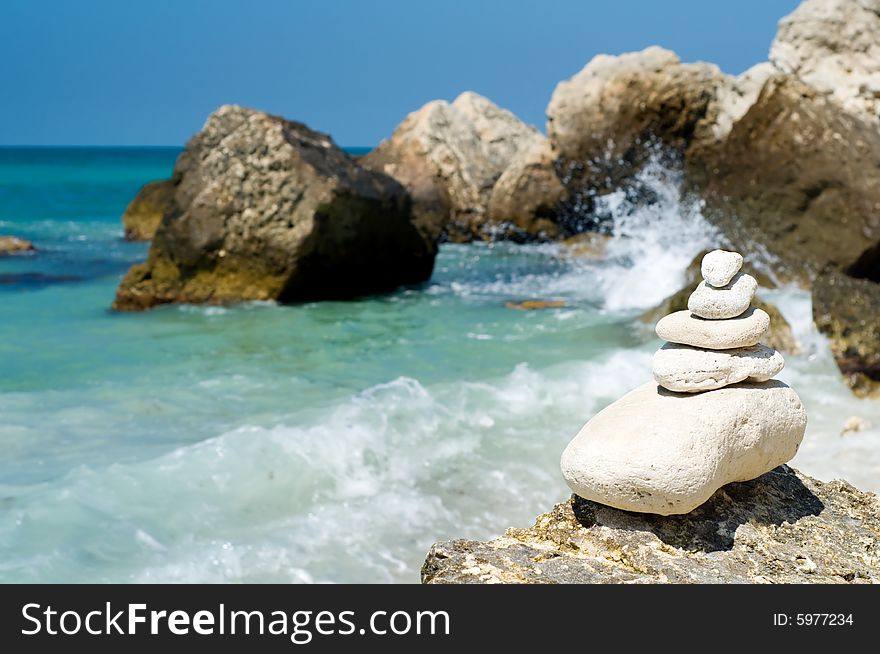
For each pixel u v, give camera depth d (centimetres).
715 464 396
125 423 707
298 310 1195
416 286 1427
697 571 386
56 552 496
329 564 505
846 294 892
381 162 2055
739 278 423
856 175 1280
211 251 1216
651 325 1041
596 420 425
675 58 1762
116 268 1517
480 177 2045
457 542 411
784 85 1364
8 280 1373
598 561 395
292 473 610
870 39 1513
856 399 796
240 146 1227
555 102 1897
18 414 720
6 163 6775
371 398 750
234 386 819
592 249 1820
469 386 800
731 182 1386
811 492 461
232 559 503
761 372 424
